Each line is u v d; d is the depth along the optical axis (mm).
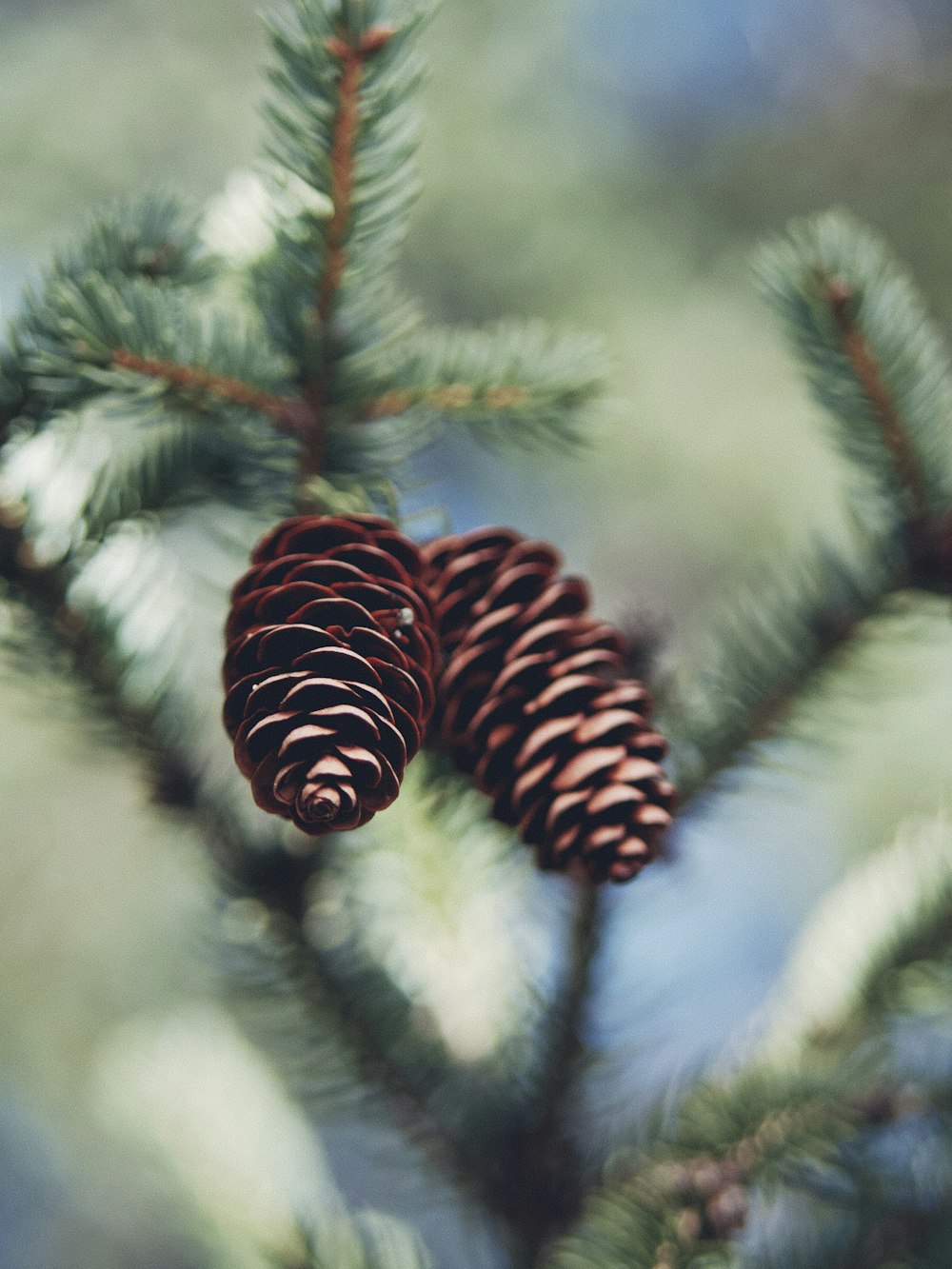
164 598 411
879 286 423
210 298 419
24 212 1143
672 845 420
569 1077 411
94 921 1033
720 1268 389
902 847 432
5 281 964
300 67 381
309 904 413
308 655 352
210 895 417
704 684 421
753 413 1119
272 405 398
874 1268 402
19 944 1033
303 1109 452
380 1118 412
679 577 1088
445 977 417
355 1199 453
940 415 423
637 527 1116
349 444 404
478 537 384
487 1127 411
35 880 1031
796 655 419
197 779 415
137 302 388
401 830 410
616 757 365
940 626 424
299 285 394
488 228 1156
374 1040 411
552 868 368
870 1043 416
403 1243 420
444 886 411
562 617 376
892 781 821
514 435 414
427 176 1148
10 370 395
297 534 369
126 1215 1055
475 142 1156
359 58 379
